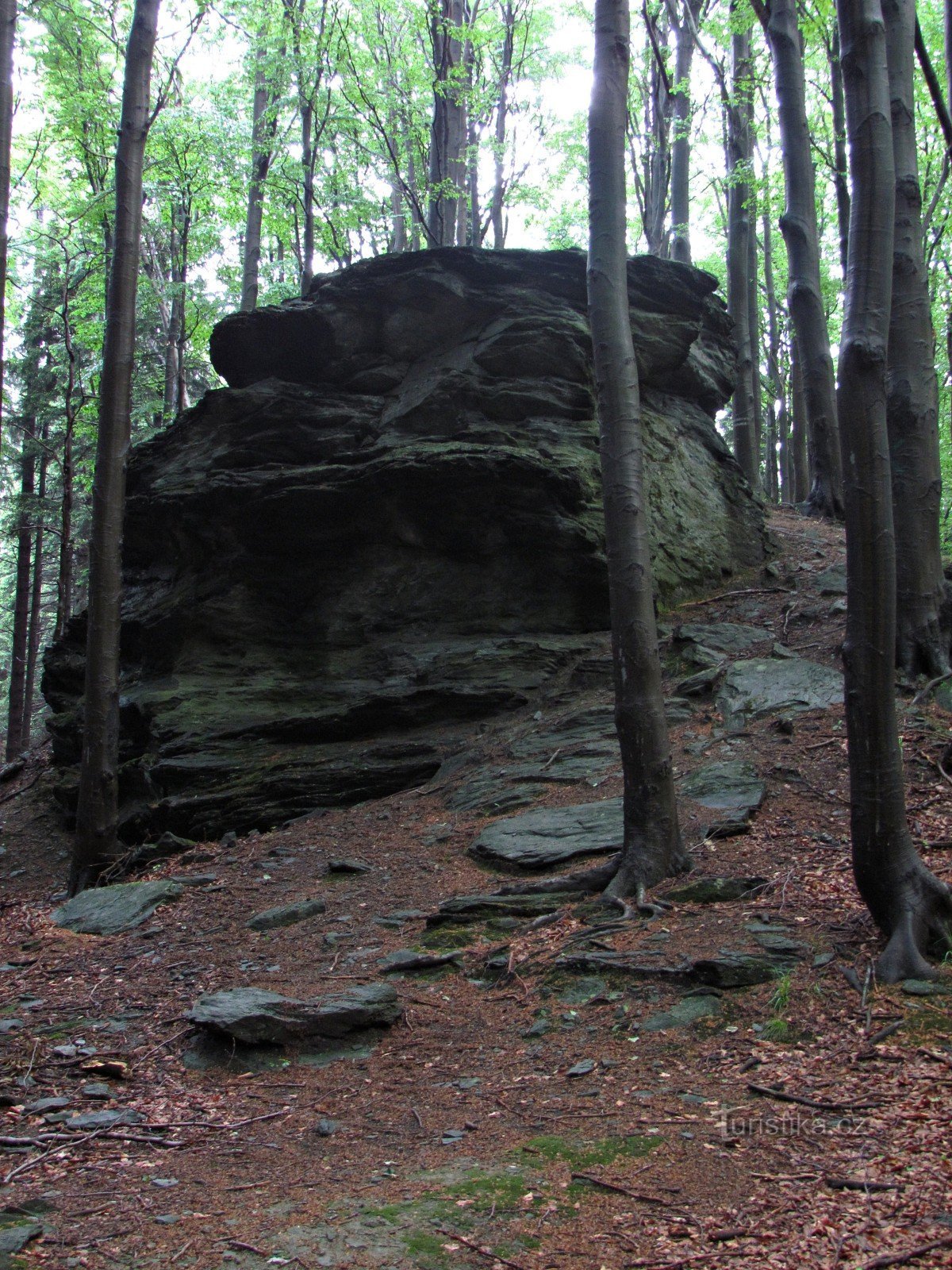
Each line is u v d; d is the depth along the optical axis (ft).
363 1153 14.56
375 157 77.92
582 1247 11.26
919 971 17.70
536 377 42.88
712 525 46.50
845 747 29.14
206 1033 19.31
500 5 71.10
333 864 29.81
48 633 127.95
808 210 49.85
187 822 37.81
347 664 41.73
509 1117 15.29
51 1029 21.07
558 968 20.56
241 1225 12.38
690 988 18.78
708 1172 12.75
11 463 87.71
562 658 39.29
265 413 44.80
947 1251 10.55
